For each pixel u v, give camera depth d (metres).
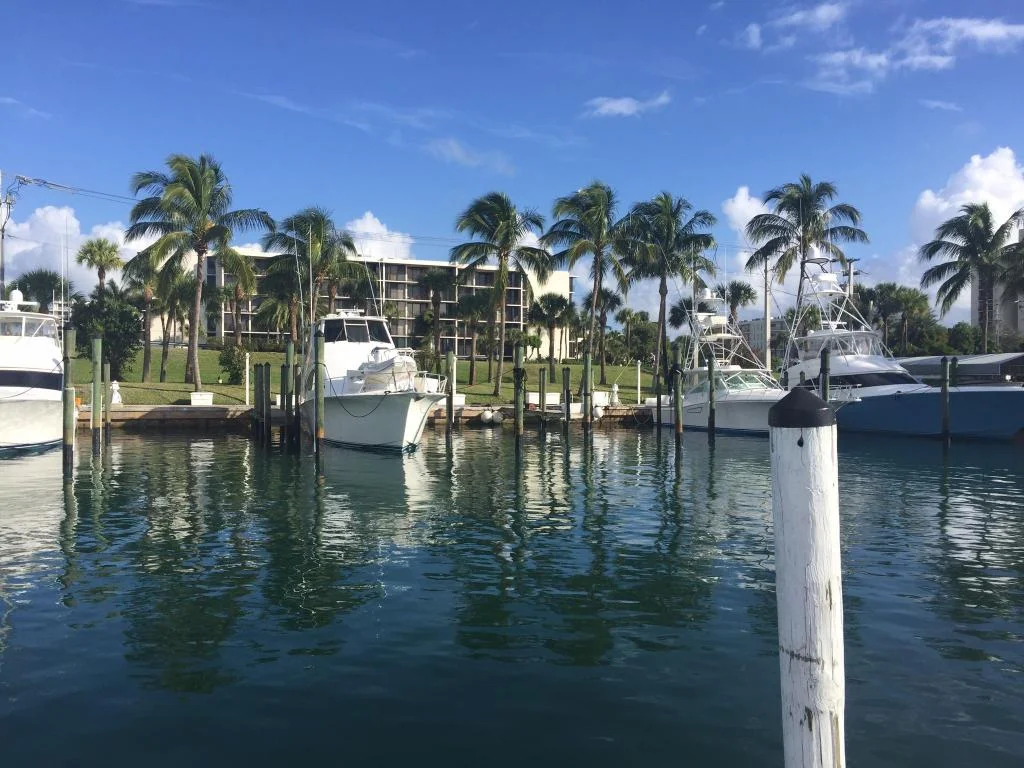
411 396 22.92
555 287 97.38
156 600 8.50
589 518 13.38
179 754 5.12
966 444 27.92
